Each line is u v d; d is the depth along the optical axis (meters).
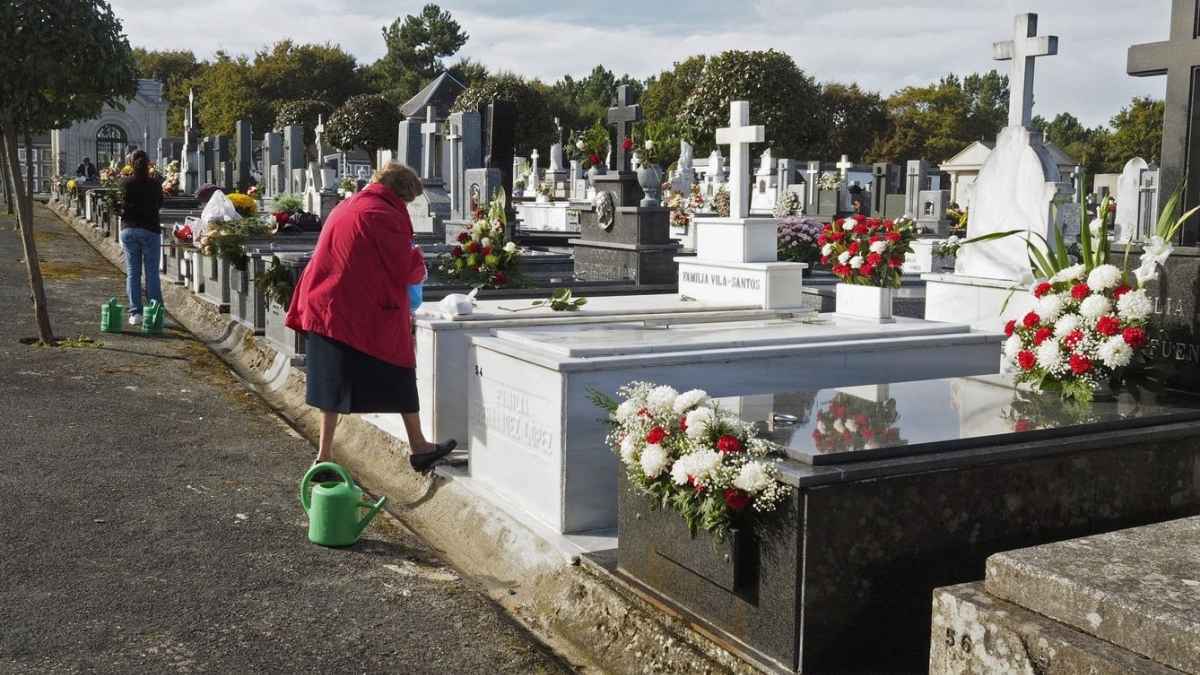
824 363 5.71
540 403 5.14
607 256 12.86
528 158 56.59
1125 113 66.75
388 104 58.19
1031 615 2.76
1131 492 4.09
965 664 2.86
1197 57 4.91
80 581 4.47
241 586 4.52
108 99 10.38
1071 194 7.83
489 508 5.43
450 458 6.33
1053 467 3.87
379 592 4.54
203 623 4.12
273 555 4.92
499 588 4.79
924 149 85.75
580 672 3.96
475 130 17.97
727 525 3.58
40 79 9.68
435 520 5.71
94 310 13.02
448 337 6.41
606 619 4.14
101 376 8.93
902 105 88.00
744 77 47.16
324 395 5.82
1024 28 7.83
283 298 9.55
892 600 3.55
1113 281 4.55
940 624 2.94
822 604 3.43
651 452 3.83
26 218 10.22
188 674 3.68
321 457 5.89
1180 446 4.20
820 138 49.81
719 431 3.77
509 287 9.62
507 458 5.52
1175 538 3.07
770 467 3.47
